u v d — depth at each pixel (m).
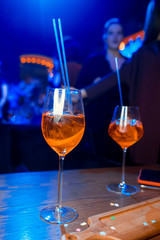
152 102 1.57
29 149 1.58
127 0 5.31
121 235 0.44
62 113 0.54
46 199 0.63
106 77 1.78
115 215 0.52
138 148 1.64
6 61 8.15
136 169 0.99
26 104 2.89
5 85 3.26
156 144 1.65
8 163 1.52
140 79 1.56
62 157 0.60
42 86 4.07
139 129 0.76
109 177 0.86
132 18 5.57
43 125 0.56
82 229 0.48
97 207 0.59
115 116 0.77
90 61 2.26
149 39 1.53
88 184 0.77
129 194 0.69
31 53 8.41
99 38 6.79
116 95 1.95
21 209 0.56
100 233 0.44
